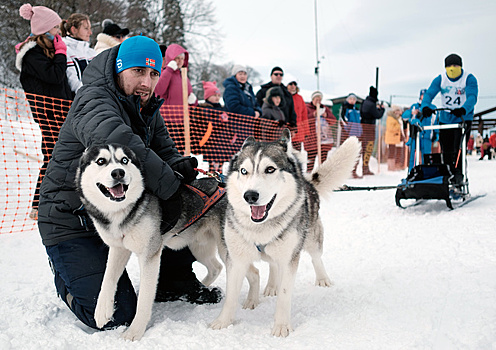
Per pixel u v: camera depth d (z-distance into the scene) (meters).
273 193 2.03
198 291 2.45
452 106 5.21
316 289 2.55
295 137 7.18
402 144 10.76
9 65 14.02
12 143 5.66
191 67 20.44
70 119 2.08
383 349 1.70
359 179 8.12
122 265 2.03
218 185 2.53
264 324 2.10
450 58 5.12
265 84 7.12
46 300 2.28
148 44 2.21
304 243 2.46
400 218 4.41
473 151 24.78
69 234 2.10
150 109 2.38
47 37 3.69
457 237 3.42
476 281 2.38
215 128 5.80
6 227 3.61
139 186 1.91
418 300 2.21
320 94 8.01
